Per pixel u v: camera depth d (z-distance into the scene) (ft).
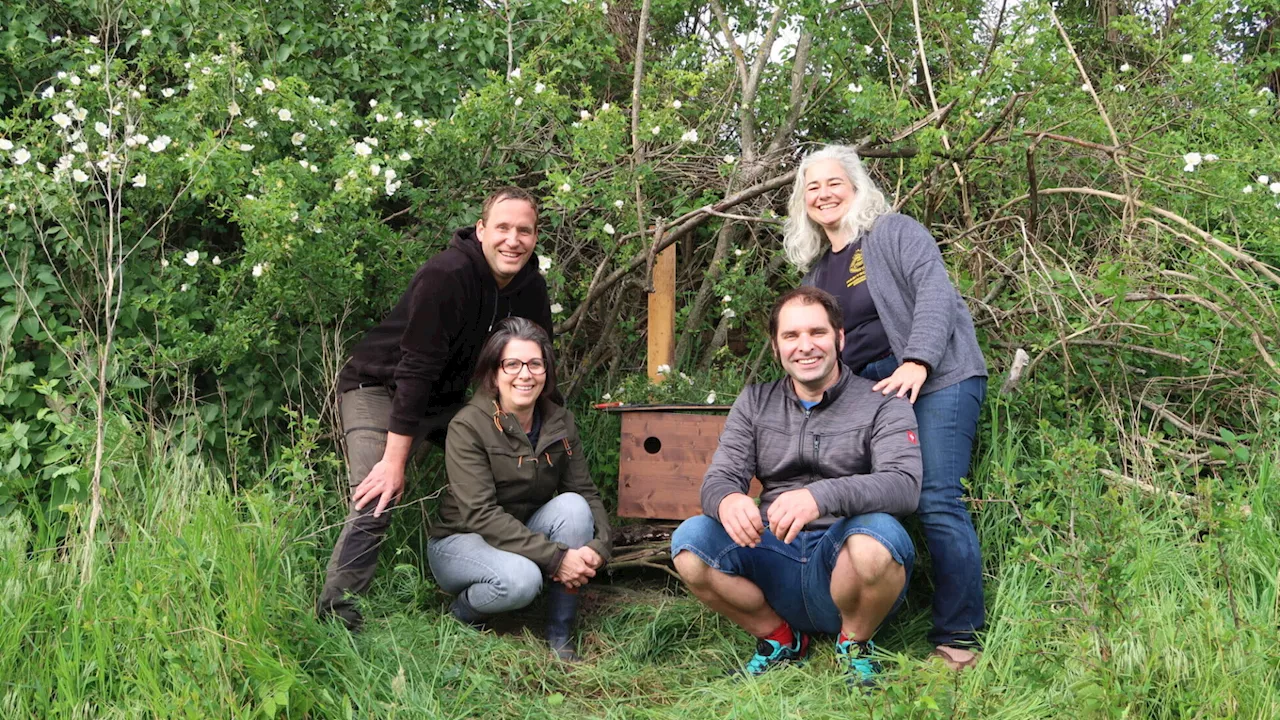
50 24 13.66
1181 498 10.32
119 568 8.44
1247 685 7.13
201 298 12.31
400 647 9.36
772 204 15.52
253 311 11.51
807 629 9.77
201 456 11.03
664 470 11.50
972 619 9.25
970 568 9.19
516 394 10.18
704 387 13.97
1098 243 13.53
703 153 15.19
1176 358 11.61
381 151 13.08
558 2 15.11
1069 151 13.47
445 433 11.29
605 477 13.93
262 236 10.89
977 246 12.84
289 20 14.55
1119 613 7.55
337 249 11.43
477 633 9.98
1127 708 6.88
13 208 10.69
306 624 8.58
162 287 11.55
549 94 12.91
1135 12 18.06
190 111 12.28
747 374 15.24
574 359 15.67
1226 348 11.62
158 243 11.82
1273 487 10.14
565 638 10.25
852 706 7.97
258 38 13.89
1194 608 8.24
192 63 12.21
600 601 11.61
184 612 7.75
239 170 11.73
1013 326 12.73
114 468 10.23
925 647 9.68
